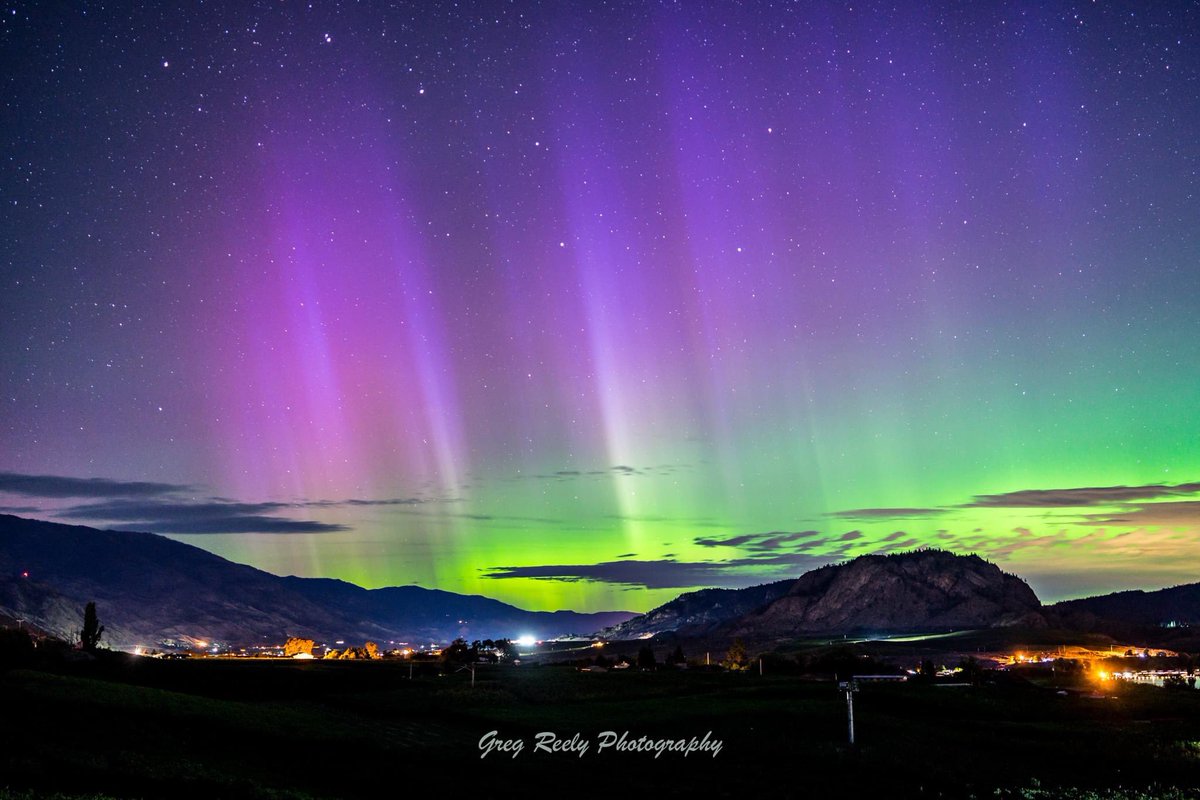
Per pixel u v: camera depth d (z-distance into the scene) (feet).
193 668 404.16
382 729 257.75
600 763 223.10
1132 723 316.40
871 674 554.46
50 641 424.46
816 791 200.75
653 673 492.95
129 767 163.02
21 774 147.84
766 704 335.47
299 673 428.15
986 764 234.17
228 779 165.48
